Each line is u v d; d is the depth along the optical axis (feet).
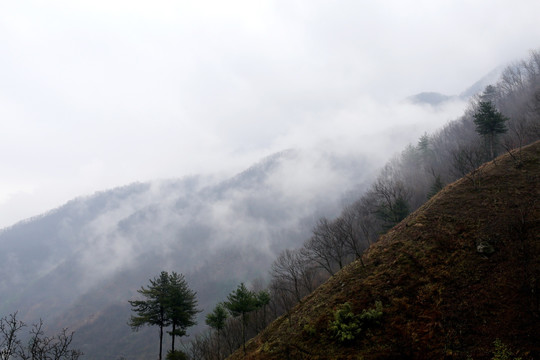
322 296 92.84
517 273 62.34
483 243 74.49
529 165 105.29
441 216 96.27
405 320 63.21
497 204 89.66
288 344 75.20
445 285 67.87
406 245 90.22
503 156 124.98
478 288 63.21
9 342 31.24
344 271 103.86
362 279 86.02
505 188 96.58
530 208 80.64
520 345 47.75
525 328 50.34
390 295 72.54
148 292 101.35
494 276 64.54
